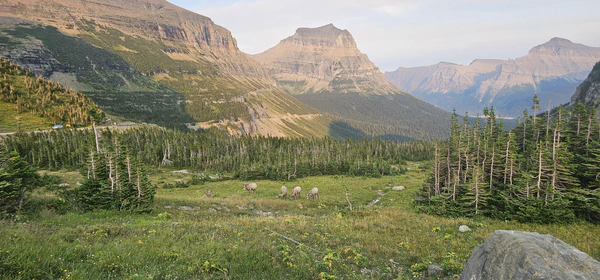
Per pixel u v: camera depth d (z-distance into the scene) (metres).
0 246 11.33
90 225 20.17
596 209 26.28
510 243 9.68
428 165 102.31
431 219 29.25
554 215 26.94
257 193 55.25
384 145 157.12
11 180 22.78
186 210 32.19
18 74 159.38
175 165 111.81
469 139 40.88
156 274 11.45
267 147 144.38
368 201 48.31
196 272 12.27
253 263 13.80
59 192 31.80
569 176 29.30
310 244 18.84
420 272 14.56
